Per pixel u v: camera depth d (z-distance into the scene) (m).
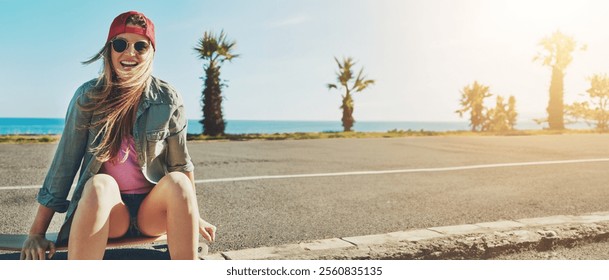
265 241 3.58
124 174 2.40
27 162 7.37
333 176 6.67
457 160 8.70
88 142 2.36
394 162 8.32
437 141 12.95
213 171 6.93
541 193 5.58
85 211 2.02
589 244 3.62
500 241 3.44
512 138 14.16
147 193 2.46
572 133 17.28
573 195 5.47
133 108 2.37
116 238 2.36
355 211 4.59
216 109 17.28
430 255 3.27
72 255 2.00
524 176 6.84
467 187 5.94
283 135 15.38
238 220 4.18
